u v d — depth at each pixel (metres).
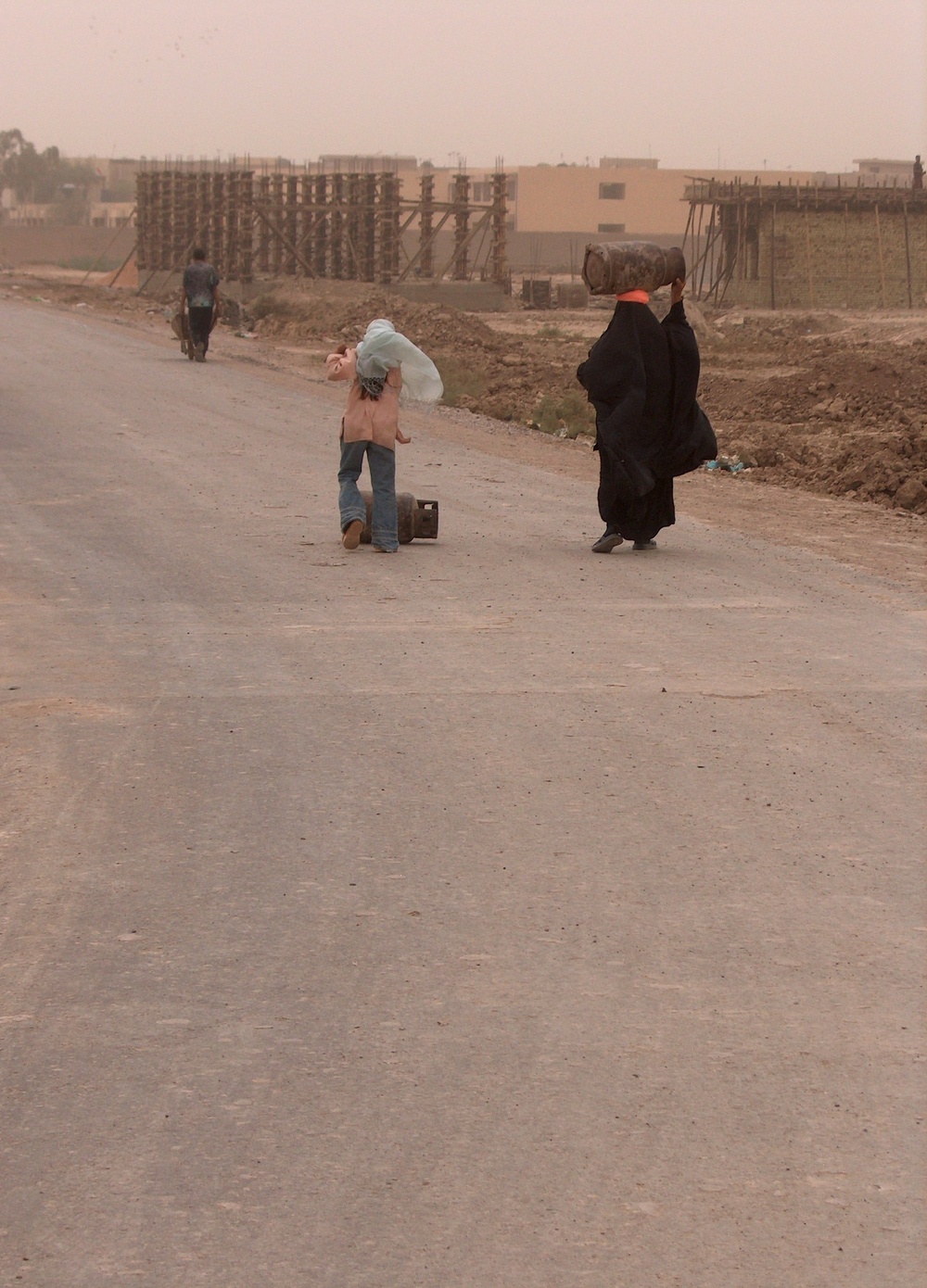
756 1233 3.92
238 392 30.22
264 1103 4.54
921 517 18.56
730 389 35.56
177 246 109.94
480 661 10.05
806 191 97.94
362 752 8.02
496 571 13.34
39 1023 5.05
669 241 179.12
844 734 8.45
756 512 17.80
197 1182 4.14
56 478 18.58
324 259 103.06
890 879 6.32
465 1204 4.04
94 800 7.27
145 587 12.45
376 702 9.00
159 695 9.14
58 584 12.51
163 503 16.88
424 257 103.12
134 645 10.42
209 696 9.12
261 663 9.94
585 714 8.78
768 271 98.56
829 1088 4.63
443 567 13.48
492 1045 4.89
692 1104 4.54
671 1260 3.81
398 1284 3.72
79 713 8.73
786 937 5.74
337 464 20.38
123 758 7.92
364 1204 4.04
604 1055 4.82
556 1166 4.21
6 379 31.17
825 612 11.79
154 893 6.15
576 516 16.72
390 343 13.74
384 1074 4.71
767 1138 4.36
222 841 6.72
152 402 27.73
